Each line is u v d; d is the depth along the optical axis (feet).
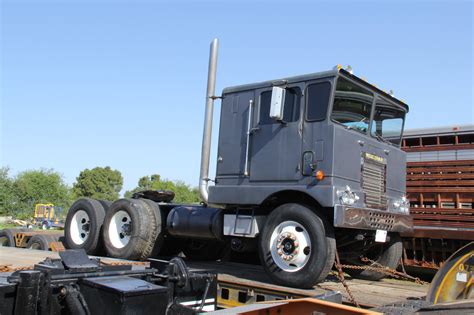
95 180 211.61
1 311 11.46
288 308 10.62
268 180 21.21
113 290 11.53
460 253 13.15
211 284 16.20
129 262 23.15
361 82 21.75
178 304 13.28
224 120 23.32
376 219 20.72
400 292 19.38
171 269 15.29
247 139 22.21
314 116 20.31
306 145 20.30
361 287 20.59
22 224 144.15
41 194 173.78
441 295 12.98
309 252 18.97
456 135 27.25
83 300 12.05
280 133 21.17
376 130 23.18
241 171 22.26
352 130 21.02
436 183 27.50
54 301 12.17
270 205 21.86
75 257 13.89
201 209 25.07
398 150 24.16
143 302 11.55
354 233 21.08
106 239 27.43
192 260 29.78
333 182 19.34
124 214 27.37
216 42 24.14
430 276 28.09
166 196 28.94
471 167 26.37
